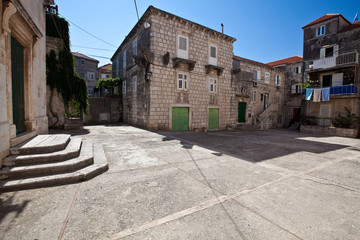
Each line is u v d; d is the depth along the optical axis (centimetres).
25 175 368
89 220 253
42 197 312
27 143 466
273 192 367
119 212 276
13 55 485
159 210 285
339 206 320
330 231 247
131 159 555
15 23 457
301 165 574
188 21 1349
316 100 1820
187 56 1392
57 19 1091
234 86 1827
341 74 1731
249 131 1683
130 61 1630
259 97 2212
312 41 2122
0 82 379
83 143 638
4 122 394
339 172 521
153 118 1247
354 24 1802
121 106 1898
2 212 264
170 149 714
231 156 649
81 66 2956
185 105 1396
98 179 399
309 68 1988
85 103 1238
